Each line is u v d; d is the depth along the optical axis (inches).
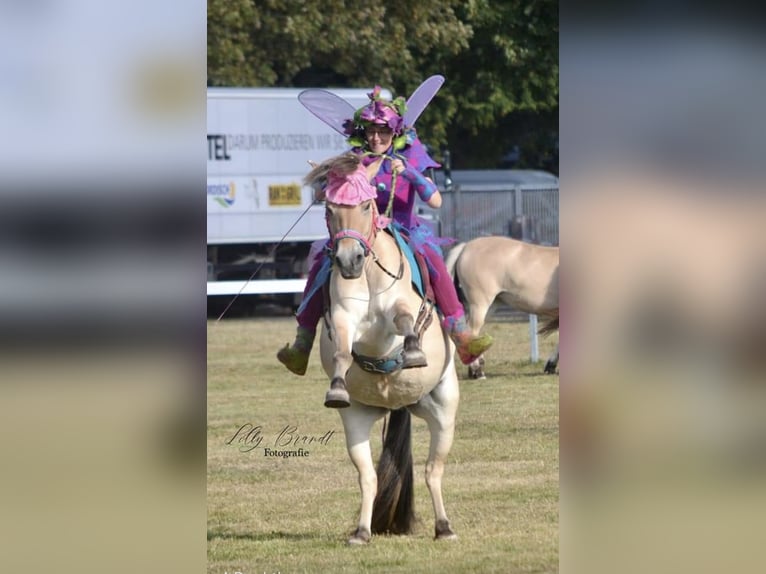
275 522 660.1
